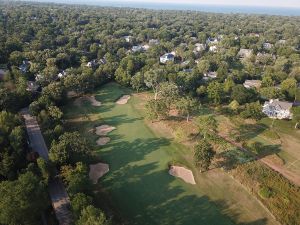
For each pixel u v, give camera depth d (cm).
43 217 5959
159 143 9225
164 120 10638
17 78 12794
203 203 6769
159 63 17288
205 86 13188
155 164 8156
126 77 13862
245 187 7375
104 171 7738
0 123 8175
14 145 7294
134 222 6084
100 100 12388
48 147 8369
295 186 7438
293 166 8356
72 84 12169
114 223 5997
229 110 11512
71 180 6300
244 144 9231
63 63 16275
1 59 16362
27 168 6775
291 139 9844
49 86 11331
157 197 6881
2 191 5478
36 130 9356
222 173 7862
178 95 11231
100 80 13762
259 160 8481
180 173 7819
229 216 6431
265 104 11919
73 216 5800
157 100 10738
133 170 7856
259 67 17875
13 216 5147
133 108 11769
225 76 14888
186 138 9481
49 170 6806
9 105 10138
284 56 19875
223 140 9338
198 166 7925
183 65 17388
